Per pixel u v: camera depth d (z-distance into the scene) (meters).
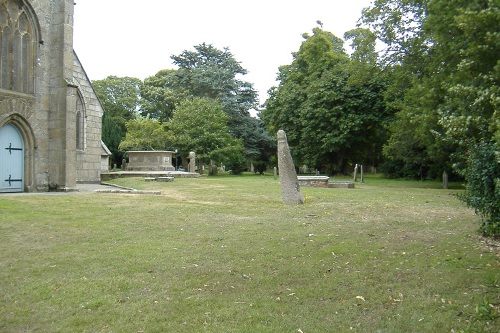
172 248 7.62
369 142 40.62
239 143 49.31
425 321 4.51
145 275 6.02
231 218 11.22
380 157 44.09
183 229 9.52
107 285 5.58
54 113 19.98
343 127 35.81
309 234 8.95
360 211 12.80
